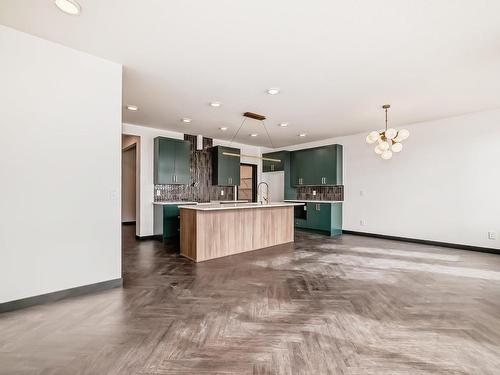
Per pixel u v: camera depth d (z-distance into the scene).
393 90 3.66
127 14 2.09
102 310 2.32
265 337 1.91
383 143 3.93
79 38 2.45
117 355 1.69
